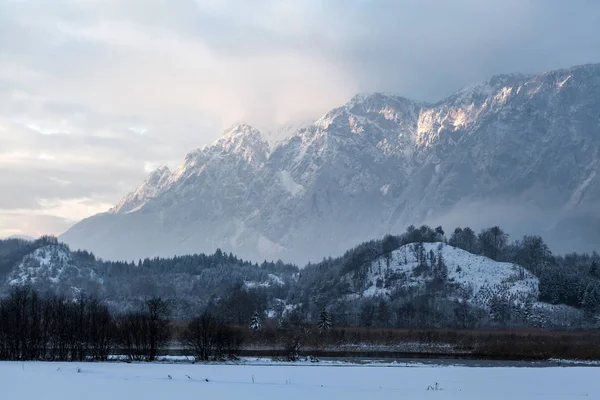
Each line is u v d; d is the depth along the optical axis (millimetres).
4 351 172125
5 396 99562
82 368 143250
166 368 147000
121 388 109000
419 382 128000
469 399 106062
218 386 114125
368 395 107438
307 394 106938
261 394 105688
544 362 189000
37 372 131000
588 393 115312
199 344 176375
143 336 175875
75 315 179625
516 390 118500
